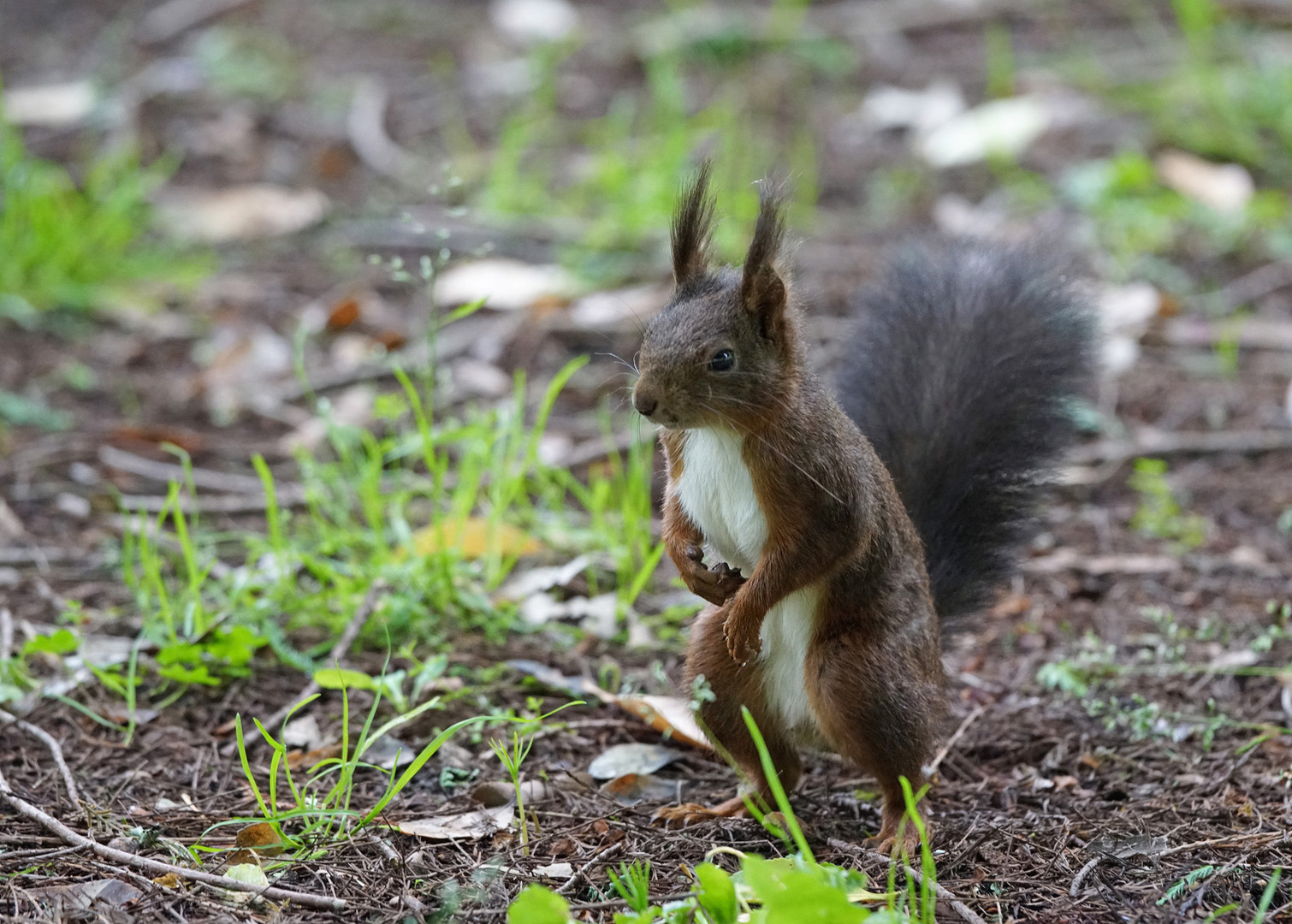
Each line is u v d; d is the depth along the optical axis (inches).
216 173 726.5
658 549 407.2
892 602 305.1
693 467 303.7
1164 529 456.4
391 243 665.0
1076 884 274.2
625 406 462.9
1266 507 471.5
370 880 275.1
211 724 350.9
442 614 402.0
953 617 356.2
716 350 283.6
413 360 565.0
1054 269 400.5
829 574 295.7
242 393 550.0
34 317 593.0
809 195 690.2
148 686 365.4
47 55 837.8
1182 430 522.3
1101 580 434.9
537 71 811.4
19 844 282.7
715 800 325.7
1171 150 714.8
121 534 451.5
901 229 664.4
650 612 417.4
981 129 722.8
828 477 291.9
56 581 419.8
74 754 331.9
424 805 313.9
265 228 679.1
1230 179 671.8
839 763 350.0
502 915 262.1
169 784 322.3
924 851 250.2
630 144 746.2
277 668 377.7
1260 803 313.1
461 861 285.7
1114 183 673.6
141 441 507.8
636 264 634.2
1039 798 323.3
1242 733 349.7
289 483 489.1
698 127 744.3
